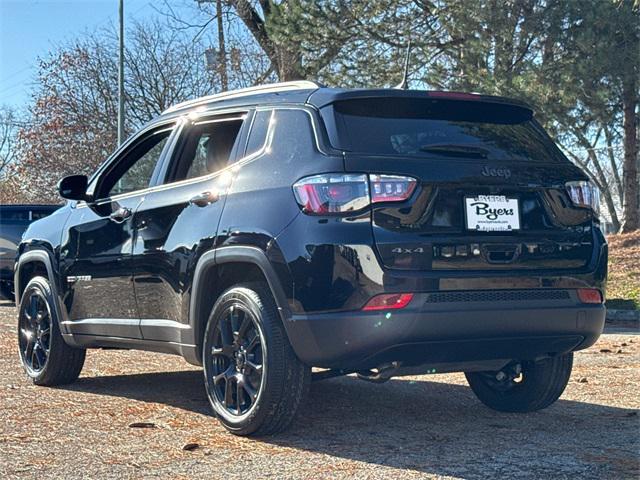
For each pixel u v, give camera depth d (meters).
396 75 21.39
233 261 5.04
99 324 6.27
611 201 29.58
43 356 6.93
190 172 5.71
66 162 36.44
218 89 34.72
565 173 5.20
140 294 5.87
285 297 4.75
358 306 4.57
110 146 35.66
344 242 4.59
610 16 18.89
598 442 5.02
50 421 5.54
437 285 4.64
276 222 4.82
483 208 4.85
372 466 4.45
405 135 4.95
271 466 4.46
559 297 5.00
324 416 5.70
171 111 6.16
